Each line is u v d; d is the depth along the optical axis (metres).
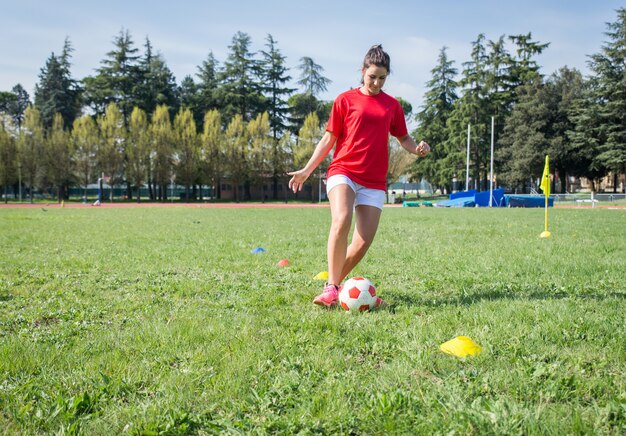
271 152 57.66
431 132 63.00
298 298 4.92
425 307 4.39
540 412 2.24
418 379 2.70
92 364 2.95
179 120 56.50
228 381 2.67
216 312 4.35
